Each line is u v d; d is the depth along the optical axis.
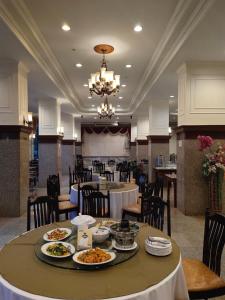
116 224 2.21
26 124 5.64
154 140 9.13
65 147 13.12
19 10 3.63
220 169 5.05
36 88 7.26
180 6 3.61
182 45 4.41
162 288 1.45
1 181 5.32
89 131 18.09
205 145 5.01
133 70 6.61
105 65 5.53
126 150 18.12
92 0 3.52
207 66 5.30
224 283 1.95
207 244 2.26
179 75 5.69
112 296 1.33
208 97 5.34
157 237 2.10
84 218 2.40
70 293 1.35
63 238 2.09
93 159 18.08
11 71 5.16
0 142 5.30
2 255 1.82
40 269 1.61
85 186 4.29
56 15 3.88
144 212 3.02
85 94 9.56
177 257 1.79
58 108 9.17
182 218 5.21
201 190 5.41
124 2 3.57
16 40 4.12
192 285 1.91
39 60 5.29
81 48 5.13
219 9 3.30
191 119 5.34
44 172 8.94
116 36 4.60
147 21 4.08
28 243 2.04
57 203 3.01
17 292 1.37
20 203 5.36
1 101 5.20
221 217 2.11
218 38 4.12
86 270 1.59
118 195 4.37
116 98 10.33
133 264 1.68
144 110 11.34
